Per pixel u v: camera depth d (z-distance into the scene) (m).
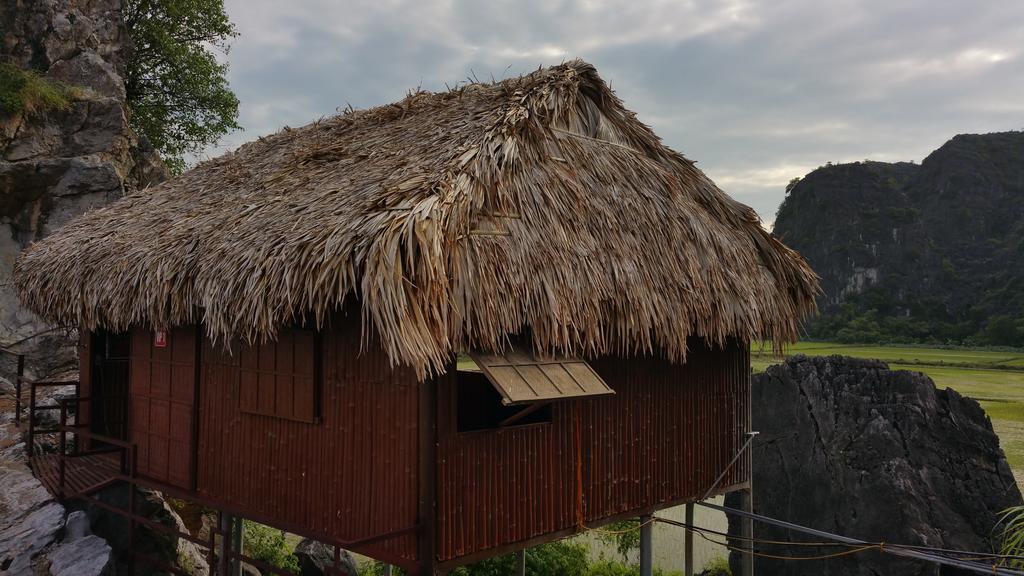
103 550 6.89
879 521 11.16
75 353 13.55
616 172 6.93
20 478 8.52
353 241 4.41
